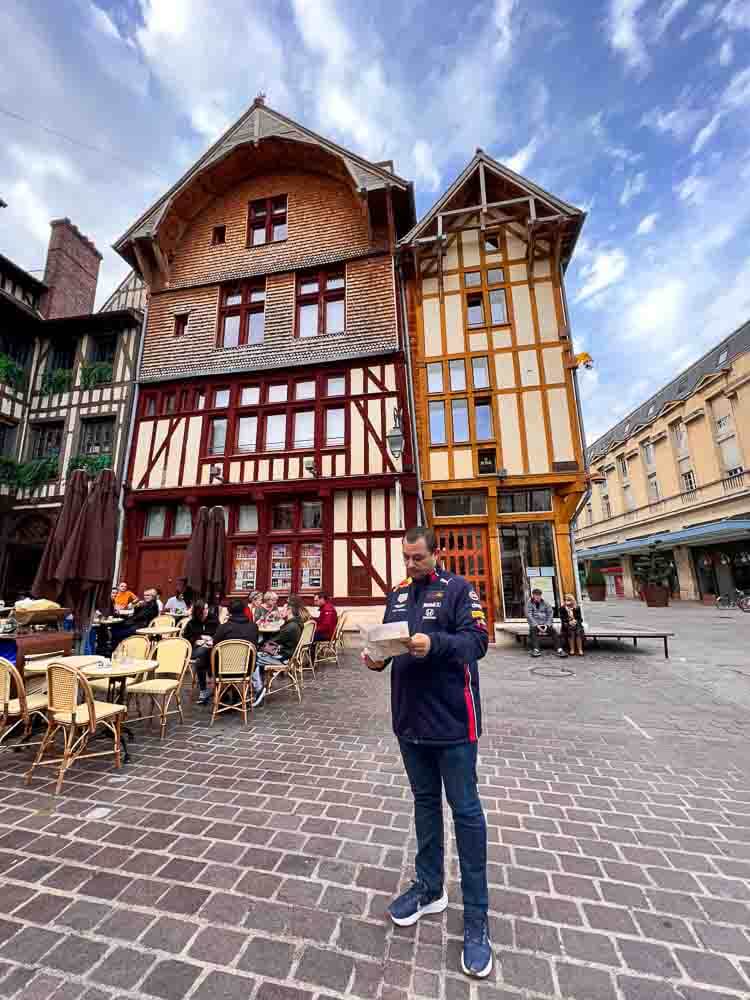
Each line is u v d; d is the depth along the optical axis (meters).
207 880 2.18
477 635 1.89
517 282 11.87
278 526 11.57
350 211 12.99
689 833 2.62
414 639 1.73
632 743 4.04
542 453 10.89
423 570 2.09
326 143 12.70
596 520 32.69
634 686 6.14
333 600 10.63
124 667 4.03
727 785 3.24
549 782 3.29
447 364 11.76
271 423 12.12
